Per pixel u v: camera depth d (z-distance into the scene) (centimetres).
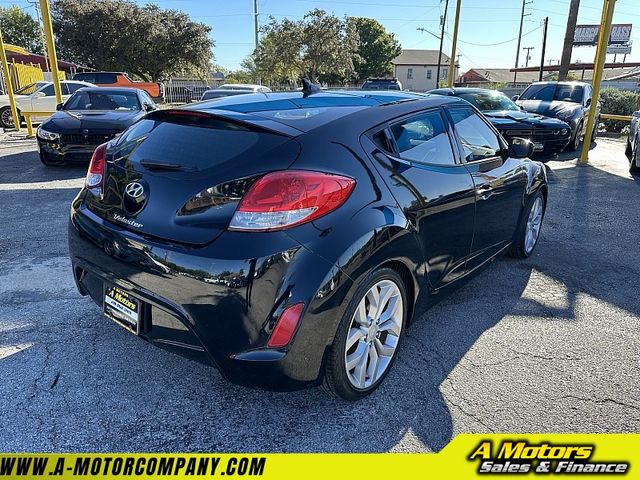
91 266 261
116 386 263
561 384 277
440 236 296
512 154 417
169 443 227
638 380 282
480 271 378
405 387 271
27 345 298
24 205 616
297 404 255
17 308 343
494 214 369
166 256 222
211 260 212
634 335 331
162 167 239
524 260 467
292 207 213
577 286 409
